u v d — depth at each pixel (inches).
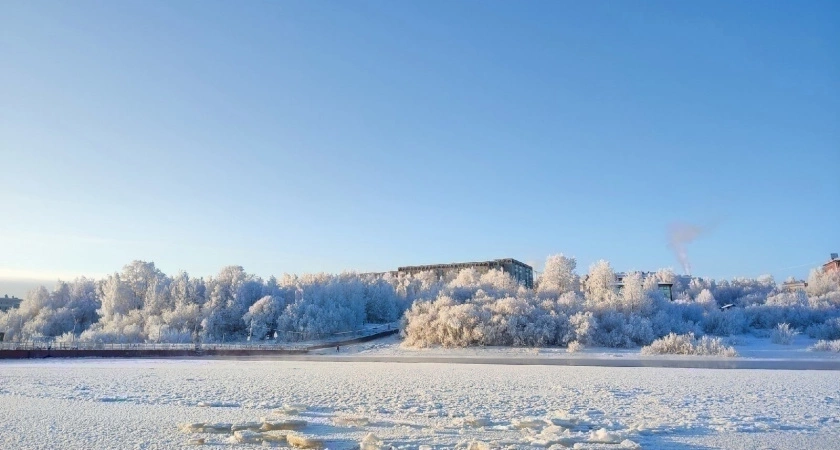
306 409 740.7
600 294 3361.2
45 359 2142.0
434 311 3080.7
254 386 1064.8
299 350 2689.5
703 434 565.3
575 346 2598.4
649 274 5290.4
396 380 1212.5
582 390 1016.2
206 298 3912.4
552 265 4065.0
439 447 480.4
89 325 3909.9
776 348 2568.9
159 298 3809.1
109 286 3887.8
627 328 2755.9
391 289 4837.6
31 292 4065.0
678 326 2928.2
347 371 1494.8
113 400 836.6
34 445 490.6
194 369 1552.7
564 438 506.3
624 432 560.1
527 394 950.4
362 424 607.2
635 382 1172.5
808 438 545.0
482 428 585.3
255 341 3467.0
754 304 3595.0
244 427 563.2
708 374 1370.6
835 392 984.3
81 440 511.2
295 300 3823.8
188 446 487.5
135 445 490.0
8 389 994.7
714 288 4805.6
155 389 1004.6
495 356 2386.8
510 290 3745.1
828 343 2427.4
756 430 589.6
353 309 4037.9
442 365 1768.0
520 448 474.9
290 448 481.4
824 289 4279.0
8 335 3678.6
